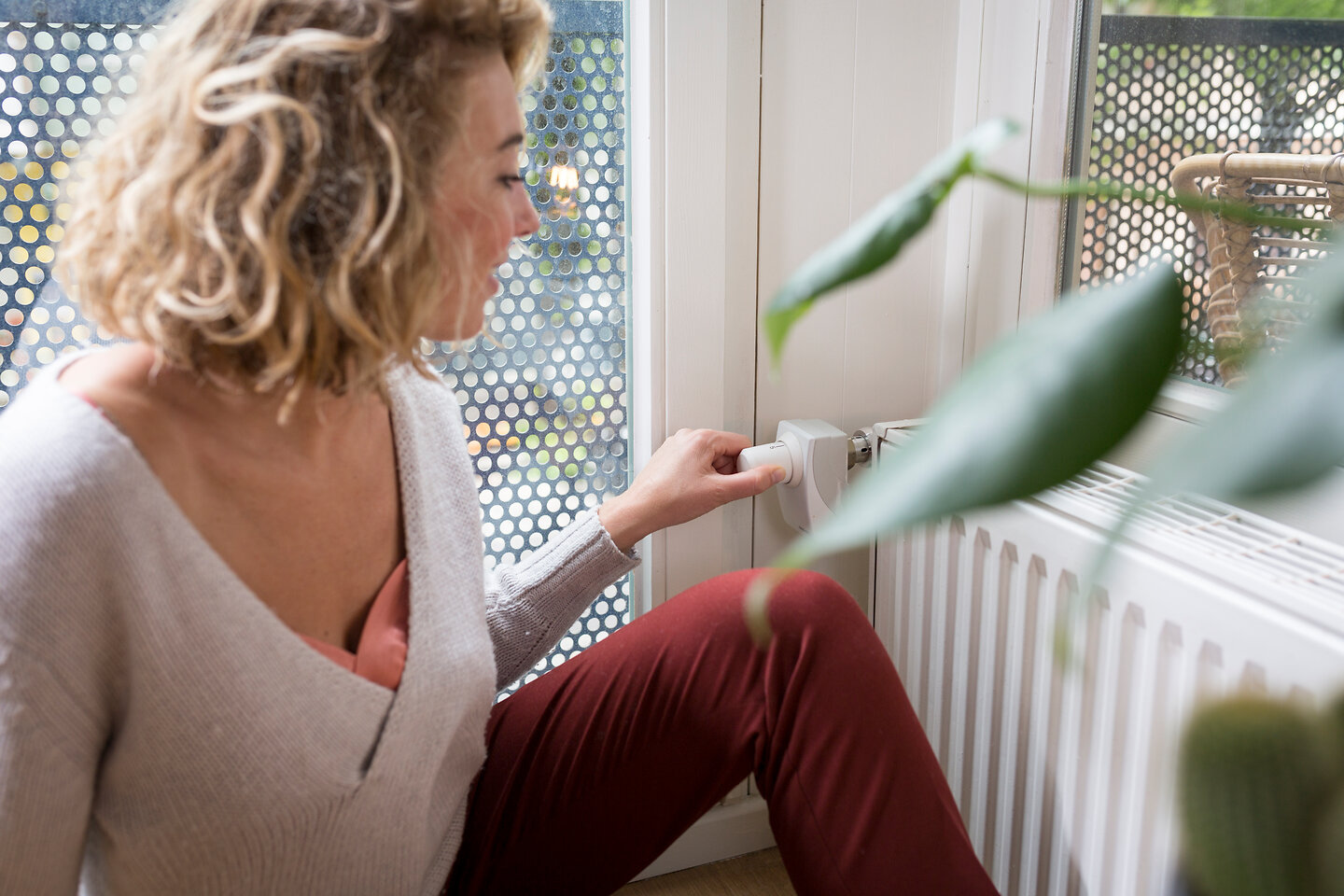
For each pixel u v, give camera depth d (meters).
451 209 0.72
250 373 0.67
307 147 0.62
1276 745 0.21
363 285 0.66
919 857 0.90
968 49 1.25
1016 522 1.02
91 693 0.64
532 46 0.79
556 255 1.22
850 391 1.34
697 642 0.97
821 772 0.92
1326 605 0.76
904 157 1.29
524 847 0.98
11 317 1.04
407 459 0.81
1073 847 1.01
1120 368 0.19
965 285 1.30
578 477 1.30
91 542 0.62
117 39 1.02
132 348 0.71
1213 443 0.17
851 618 0.95
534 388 1.25
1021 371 0.20
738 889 1.35
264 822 0.71
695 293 1.22
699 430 1.16
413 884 0.84
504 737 1.00
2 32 0.99
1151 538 0.89
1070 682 0.98
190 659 0.66
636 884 1.36
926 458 0.19
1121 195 0.25
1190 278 1.00
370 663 0.76
